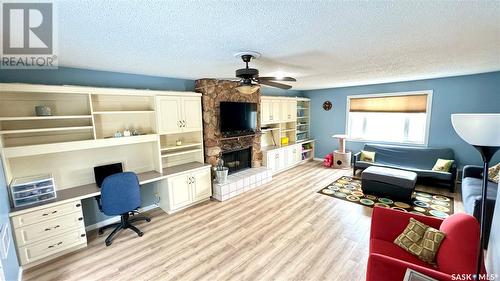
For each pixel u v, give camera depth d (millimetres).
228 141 4367
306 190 4328
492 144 1046
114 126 3176
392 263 1484
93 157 3029
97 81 3002
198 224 3121
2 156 2186
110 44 1909
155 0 1171
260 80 2676
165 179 3400
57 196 2559
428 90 4723
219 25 1550
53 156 2729
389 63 2924
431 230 1814
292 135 6289
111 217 3234
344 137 5719
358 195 4039
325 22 1542
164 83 3695
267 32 1707
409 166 4691
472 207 2680
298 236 2781
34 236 2293
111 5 1210
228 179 4195
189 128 3705
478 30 1734
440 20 1539
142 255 2477
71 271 2248
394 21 1542
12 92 2410
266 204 3732
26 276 2188
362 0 1231
